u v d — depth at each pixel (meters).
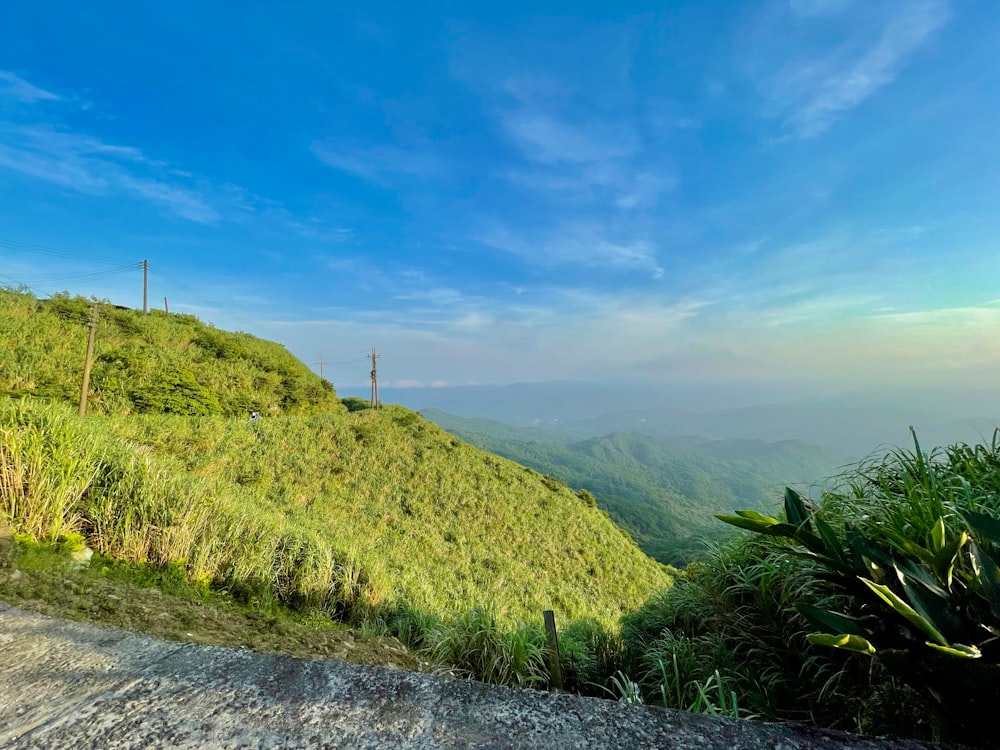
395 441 25.66
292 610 4.91
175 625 2.91
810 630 2.07
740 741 0.99
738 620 2.58
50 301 27.45
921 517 1.66
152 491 5.14
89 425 6.92
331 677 1.31
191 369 26.03
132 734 1.08
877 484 2.27
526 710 1.13
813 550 1.35
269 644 3.06
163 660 1.44
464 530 19.05
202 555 4.69
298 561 5.77
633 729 1.05
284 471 17.28
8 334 20.58
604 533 25.55
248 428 20.45
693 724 1.05
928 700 1.03
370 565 6.61
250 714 1.14
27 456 4.44
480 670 3.62
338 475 18.89
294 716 1.13
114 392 18.69
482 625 3.97
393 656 3.75
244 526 5.74
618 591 19.47
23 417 5.42
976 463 2.20
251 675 1.33
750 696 2.12
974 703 0.95
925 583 1.10
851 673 1.81
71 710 1.19
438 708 1.15
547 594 15.11
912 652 1.01
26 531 3.85
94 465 5.04
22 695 1.26
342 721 1.10
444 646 4.01
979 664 0.92
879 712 1.51
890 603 0.96
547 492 27.73
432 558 14.97
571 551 21.58
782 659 2.27
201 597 4.13
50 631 1.69
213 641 2.84
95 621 2.64
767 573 2.50
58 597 2.85
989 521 1.05
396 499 19.19
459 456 27.25
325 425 24.48
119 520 4.59
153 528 4.70
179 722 1.12
